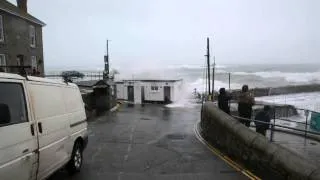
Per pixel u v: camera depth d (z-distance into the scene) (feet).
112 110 89.76
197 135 48.83
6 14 84.12
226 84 250.37
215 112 41.37
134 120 69.21
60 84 24.43
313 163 21.66
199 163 31.01
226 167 29.53
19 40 90.99
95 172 27.68
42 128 19.54
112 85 96.37
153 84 113.60
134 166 29.94
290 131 42.34
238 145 31.58
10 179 15.80
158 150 37.58
